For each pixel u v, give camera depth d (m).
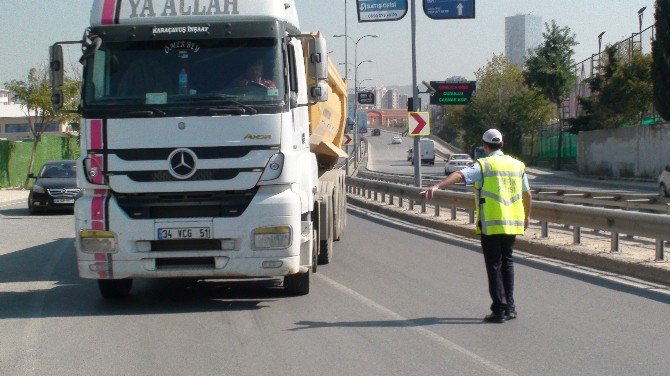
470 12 26.66
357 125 58.28
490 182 8.45
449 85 31.31
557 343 7.57
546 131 69.12
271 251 8.96
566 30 62.97
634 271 11.45
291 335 7.97
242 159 8.89
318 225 11.51
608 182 45.44
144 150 8.87
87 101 8.97
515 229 8.42
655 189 36.66
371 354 7.19
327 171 15.89
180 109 8.87
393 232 18.52
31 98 44.31
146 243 8.93
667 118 42.69
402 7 26.89
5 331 8.37
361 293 10.27
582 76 59.81
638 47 49.19
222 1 9.25
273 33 9.19
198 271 8.98
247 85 9.05
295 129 9.60
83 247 8.95
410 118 25.00
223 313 9.12
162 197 8.95
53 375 6.70
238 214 8.94
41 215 24.73
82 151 8.98
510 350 7.31
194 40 9.17
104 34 9.15
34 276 12.20
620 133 48.75
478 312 9.04
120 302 9.96
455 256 13.95
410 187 22.64
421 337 7.84
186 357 7.20
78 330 8.38
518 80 72.56
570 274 11.66
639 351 7.25
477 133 72.56
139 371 6.77
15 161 43.34
